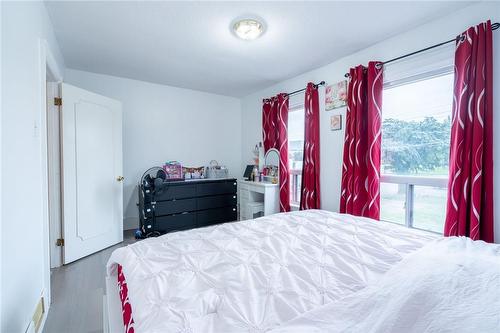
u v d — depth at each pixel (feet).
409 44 7.22
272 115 12.43
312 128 10.11
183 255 3.76
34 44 5.11
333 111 9.49
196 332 2.18
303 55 8.94
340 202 8.93
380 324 1.92
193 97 13.69
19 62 4.19
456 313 1.88
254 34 7.34
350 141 8.45
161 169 10.99
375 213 7.75
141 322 2.37
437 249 3.59
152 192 10.52
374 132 7.77
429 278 2.39
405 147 7.68
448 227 6.07
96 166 9.14
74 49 8.52
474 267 2.61
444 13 6.38
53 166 7.86
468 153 5.80
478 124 5.65
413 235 4.52
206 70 10.52
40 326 4.99
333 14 6.45
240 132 15.51
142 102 12.14
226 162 14.98
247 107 14.84
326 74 9.82
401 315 1.95
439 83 6.86
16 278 3.81
